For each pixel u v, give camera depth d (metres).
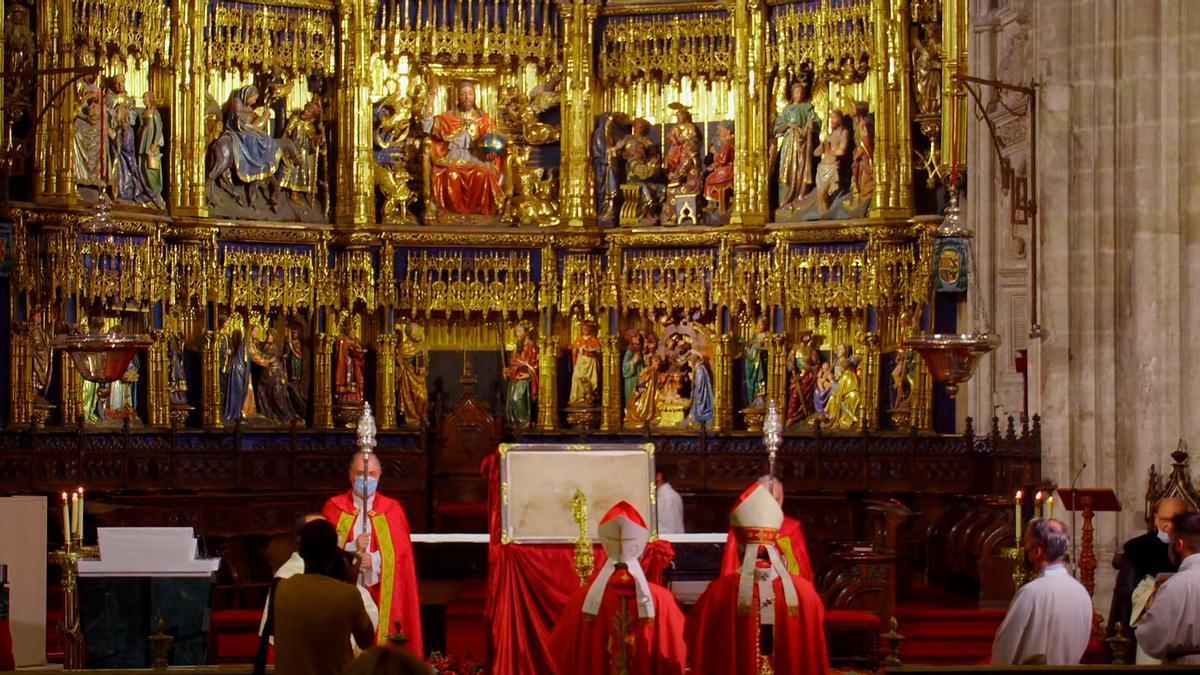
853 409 27.59
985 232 25.75
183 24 27.92
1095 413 20.58
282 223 28.72
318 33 29.39
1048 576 12.52
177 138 27.91
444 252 29.61
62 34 26.22
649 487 15.42
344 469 28.02
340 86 29.45
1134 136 19.75
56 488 25.67
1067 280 20.84
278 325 28.97
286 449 27.86
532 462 15.45
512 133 30.00
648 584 13.88
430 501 27.92
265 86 29.06
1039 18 21.28
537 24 30.05
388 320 29.17
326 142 29.62
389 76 29.78
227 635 18.78
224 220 28.12
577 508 14.83
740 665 13.45
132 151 27.50
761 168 28.84
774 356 28.34
